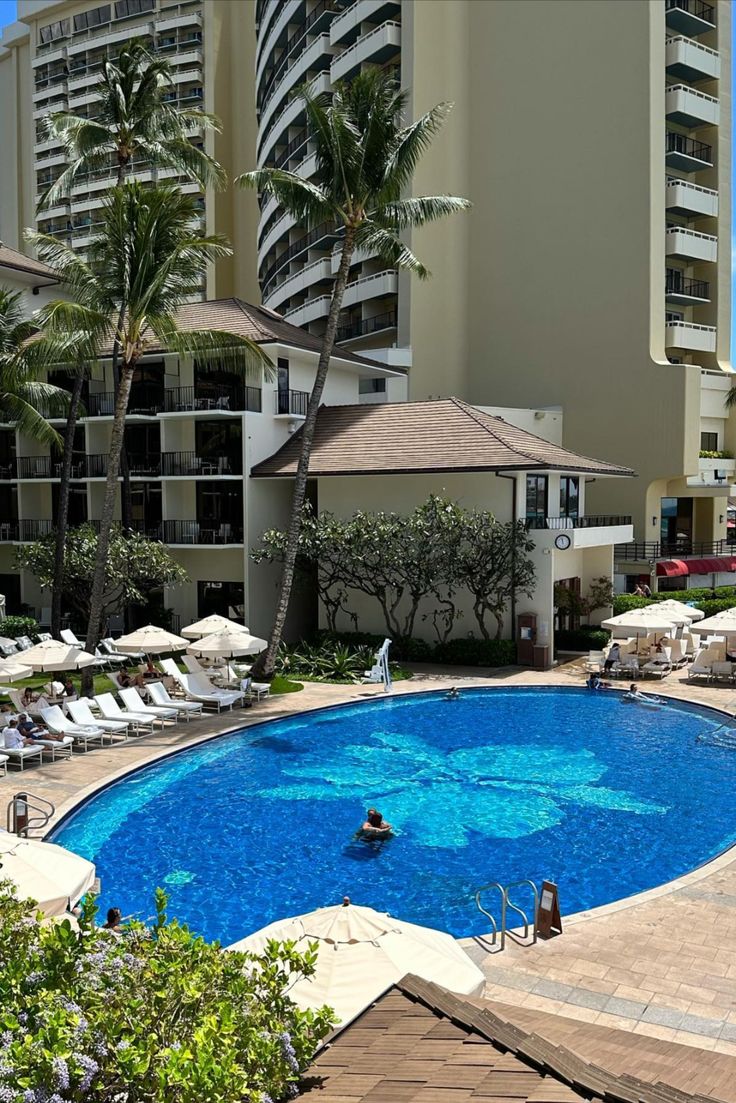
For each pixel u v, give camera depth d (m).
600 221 46.28
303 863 13.93
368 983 7.07
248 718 22.88
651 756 19.91
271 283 69.50
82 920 5.73
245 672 26.97
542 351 48.62
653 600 38.62
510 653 29.66
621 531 34.06
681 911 11.49
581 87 46.81
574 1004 9.12
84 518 41.03
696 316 50.69
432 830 15.30
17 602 41.50
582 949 10.42
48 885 9.06
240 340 26.80
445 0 50.44
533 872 13.52
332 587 33.56
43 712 20.25
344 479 33.00
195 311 37.31
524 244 49.25
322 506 33.56
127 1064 4.28
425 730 22.27
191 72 80.94
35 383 30.97
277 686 26.62
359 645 31.08
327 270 56.31
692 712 24.05
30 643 31.98
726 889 12.22
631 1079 5.13
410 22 49.62
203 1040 4.34
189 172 29.66
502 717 23.56
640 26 44.62
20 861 9.43
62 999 4.88
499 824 15.56
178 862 14.03
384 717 23.61
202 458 35.38
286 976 5.50
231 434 34.66
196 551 35.50
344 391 40.78
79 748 20.23
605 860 13.94
